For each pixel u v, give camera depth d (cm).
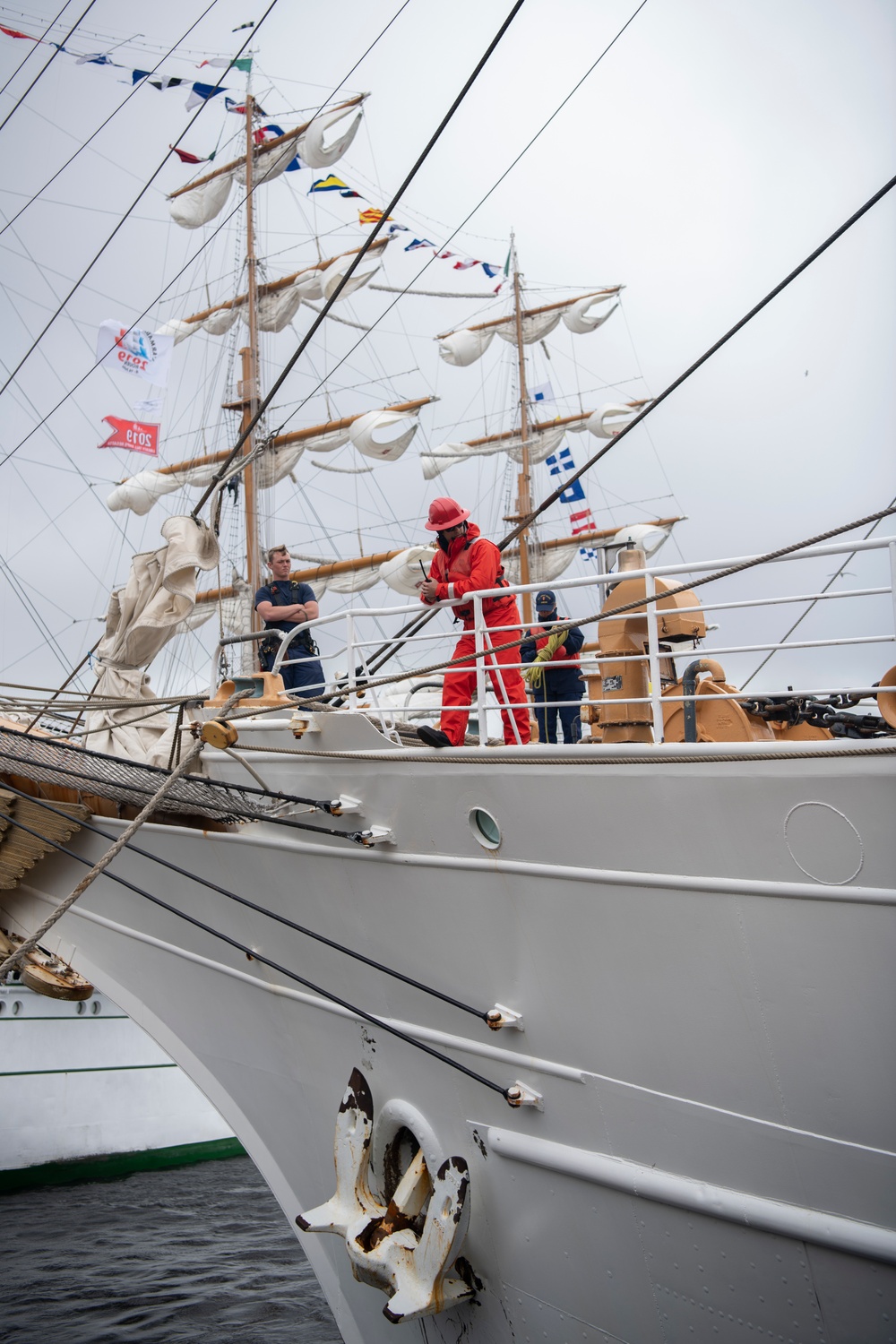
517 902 517
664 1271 484
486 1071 541
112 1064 1716
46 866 793
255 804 645
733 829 438
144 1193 1559
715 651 468
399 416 2169
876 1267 422
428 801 545
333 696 591
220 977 684
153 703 717
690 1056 466
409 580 1499
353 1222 554
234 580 2127
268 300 2266
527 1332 541
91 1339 945
